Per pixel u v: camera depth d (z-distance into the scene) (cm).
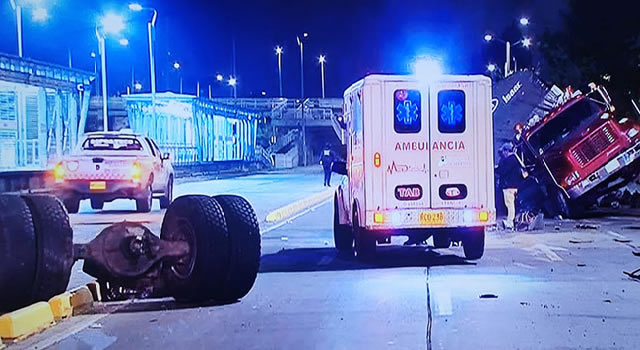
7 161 3644
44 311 912
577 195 2034
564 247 1534
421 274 1240
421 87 1322
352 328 877
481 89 1333
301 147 9200
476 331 847
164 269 1055
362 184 1332
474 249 1374
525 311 945
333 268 1326
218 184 4328
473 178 1331
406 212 1317
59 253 941
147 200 2408
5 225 902
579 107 2062
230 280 1026
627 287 1098
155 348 809
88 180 2325
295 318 935
